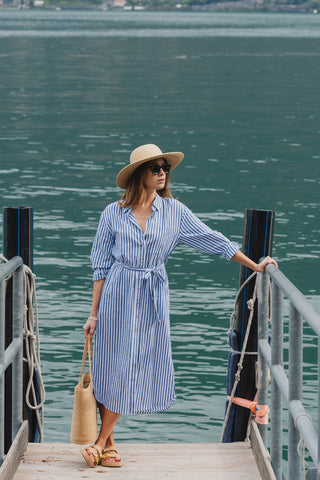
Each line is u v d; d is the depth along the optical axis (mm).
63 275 13875
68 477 5406
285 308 12109
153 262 5363
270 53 85688
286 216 18422
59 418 8914
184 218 5441
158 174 5297
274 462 5164
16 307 5605
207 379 9891
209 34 134500
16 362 5637
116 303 5367
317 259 15055
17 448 5523
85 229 17062
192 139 30031
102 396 5469
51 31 141125
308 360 10367
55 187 21375
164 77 57062
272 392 5156
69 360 10359
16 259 5430
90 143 29047
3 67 63594
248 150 27812
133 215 5359
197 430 8781
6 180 22188
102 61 71250
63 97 44062
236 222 17812
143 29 155500
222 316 11938
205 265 14633
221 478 5426
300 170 24328
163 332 5410
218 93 46750
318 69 65250
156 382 5434
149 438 8609
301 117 36781
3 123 34000
